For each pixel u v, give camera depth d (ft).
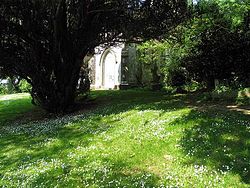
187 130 44.21
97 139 48.37
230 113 52.47
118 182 33.42
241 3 58.44
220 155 36.14
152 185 31.94
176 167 35.40
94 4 77.30
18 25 74.38
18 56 76.18
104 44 92.48
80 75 87.45
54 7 70.90
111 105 76.54
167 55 102.99
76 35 78.18
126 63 130.93
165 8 79.56
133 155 40.06
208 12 76.43
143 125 50.42
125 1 75.05
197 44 81.35
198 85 91.56
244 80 72.33
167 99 77.97
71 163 40.14
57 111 77.97
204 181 31.40
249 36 71.26
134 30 79.00
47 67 77.30
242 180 31.07
